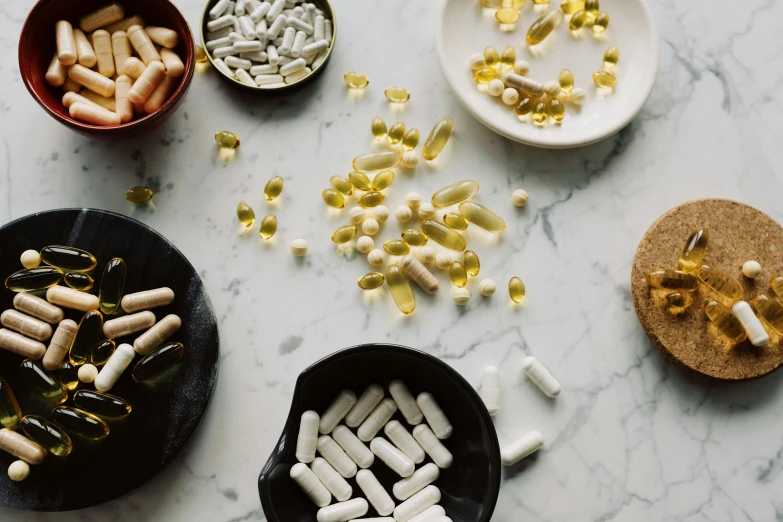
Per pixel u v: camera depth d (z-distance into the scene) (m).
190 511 0.50
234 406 0.51
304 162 0.53
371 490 0.49
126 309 0.49
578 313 0.52
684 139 0.53
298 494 0.49
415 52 0.54
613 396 0.51
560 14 0.52
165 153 0.52
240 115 0.53
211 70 0.53
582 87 0.53
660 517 0.51
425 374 0.49
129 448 0.49
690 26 0.54
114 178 0.52
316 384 0.48
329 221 0.52
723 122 0.53
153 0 0.50
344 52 0.53
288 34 0.51
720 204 0.51
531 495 0.51
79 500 0.48
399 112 0.53
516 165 0.53
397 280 0.51
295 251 0.51
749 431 0.51
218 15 0.52
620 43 0.53
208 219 0.52
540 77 0.53
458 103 0.53
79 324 0.50
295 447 0.49
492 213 0.51
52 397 0.49
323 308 0.52
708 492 0.51
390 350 0.47
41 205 0.52
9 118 0.52
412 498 0.49
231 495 0.50
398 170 0.53
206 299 0.50
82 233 0.50
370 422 0.50
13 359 0.49
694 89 0.54
